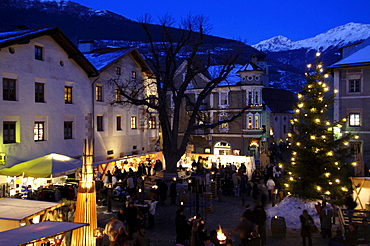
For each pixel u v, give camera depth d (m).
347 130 33.84
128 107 37.28
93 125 31.77
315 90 21.75
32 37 24.16
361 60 33.34
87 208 10.55
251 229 12.47
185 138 30.91
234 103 50.50
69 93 29.23
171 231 16.72
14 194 22.06
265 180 28.23
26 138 24.33
